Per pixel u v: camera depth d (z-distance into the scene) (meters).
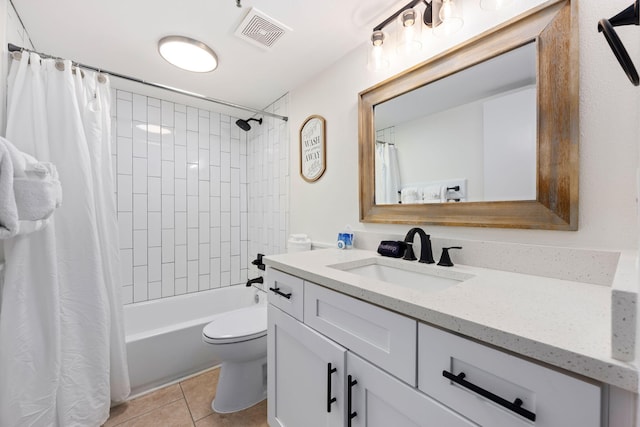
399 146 1.29
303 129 1.89
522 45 0.92
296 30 1.37
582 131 0.80
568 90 0.81
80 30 1.35
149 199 2.20
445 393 0.57
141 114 2.16
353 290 0.77
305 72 1.77
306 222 1.88
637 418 0.36
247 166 2.72
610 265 0.75
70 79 1.29
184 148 2.37
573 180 0.81
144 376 1.59
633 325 0.37
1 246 1.08
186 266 2.38
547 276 0.85
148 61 1.64
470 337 0.54
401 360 0.66
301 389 1.01
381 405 0.71
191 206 2.40
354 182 1.53
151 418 1.39
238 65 1.69
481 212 1.02
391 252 1.21
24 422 1.03
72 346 1.21
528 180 0.90
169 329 1.71
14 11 1.21
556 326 0.50
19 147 1.14
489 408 0.51
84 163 1.28
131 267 2.12
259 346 1.46
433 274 1.02
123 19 1.28
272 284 1.19
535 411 0.46
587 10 0.80
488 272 0.93
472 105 1.04
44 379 1.08
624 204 0.74
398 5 1.21
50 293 1.11
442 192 1.14
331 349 0.85
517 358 0.48
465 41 1.05
